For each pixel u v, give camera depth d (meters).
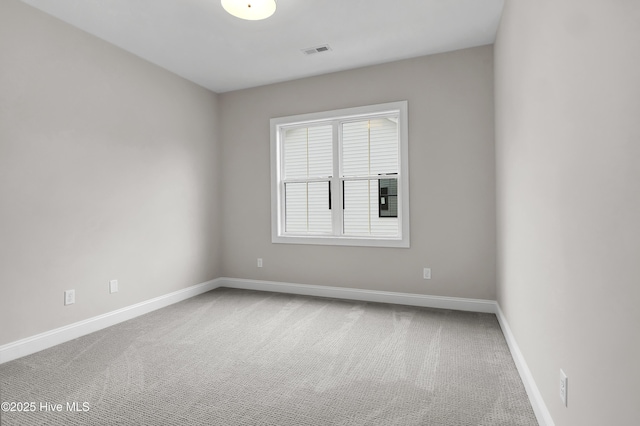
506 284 2.79
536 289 1.83
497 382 2.11
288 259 4.38
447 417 1.76
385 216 3.99
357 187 4.11
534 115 1.83
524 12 2.03
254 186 4.55
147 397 1.98
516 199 2.34
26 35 2.62
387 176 3.93
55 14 2.79
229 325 3.19
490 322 3.18
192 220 4.26
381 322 3.23
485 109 3.46
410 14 2.90
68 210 2.90
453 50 3.56
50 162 2.77
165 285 3.86
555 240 1.51
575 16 1.25
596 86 1.09
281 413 1.82
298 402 1.92
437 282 3.67
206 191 4.49
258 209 4.54
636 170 0.85
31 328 2.63
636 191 0.85
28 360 2.48
